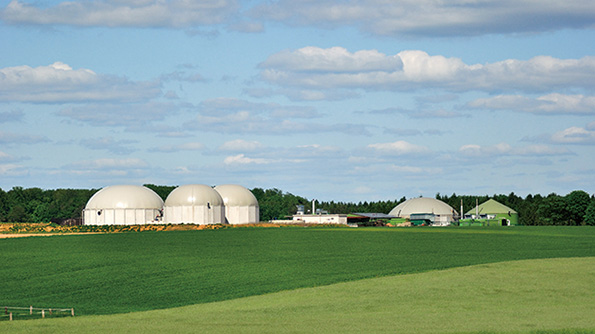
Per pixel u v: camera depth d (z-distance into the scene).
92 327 35.06
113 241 83.94
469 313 36.59
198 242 82.19
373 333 31.42
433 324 33.47
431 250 70.94
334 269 58.28
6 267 64.88
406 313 37.19
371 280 49.38
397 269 56.28
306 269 58.88
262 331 32.59
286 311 39.12
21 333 33.81
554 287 43.94
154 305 46.38
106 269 62.72
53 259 69.31
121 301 48.75
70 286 55.44
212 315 38.47
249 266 61.78
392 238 85.06
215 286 52.56
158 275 58.81
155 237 88.75
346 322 34.62
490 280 46.81
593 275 47.88
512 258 61.81
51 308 46.66
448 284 46.00
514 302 39.75
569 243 76.38
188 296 49.09
